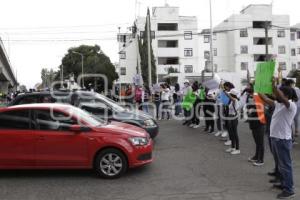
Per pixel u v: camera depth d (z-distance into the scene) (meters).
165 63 69.88
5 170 9.03
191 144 12.37
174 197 6.85
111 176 8.16
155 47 68.94
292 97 6.81
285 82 8.16
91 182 7.94
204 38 72.69
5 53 38.56
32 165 8.13
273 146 6.93
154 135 11.95
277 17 72.06
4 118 8.30
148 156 8.52
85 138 8.15
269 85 6.73
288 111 6.71
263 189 7.29
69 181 8.04
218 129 14.06
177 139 13.41
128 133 8.34
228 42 73.19
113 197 6.92
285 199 6.68
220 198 6.76
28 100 12.04
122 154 8.19
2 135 8.13
